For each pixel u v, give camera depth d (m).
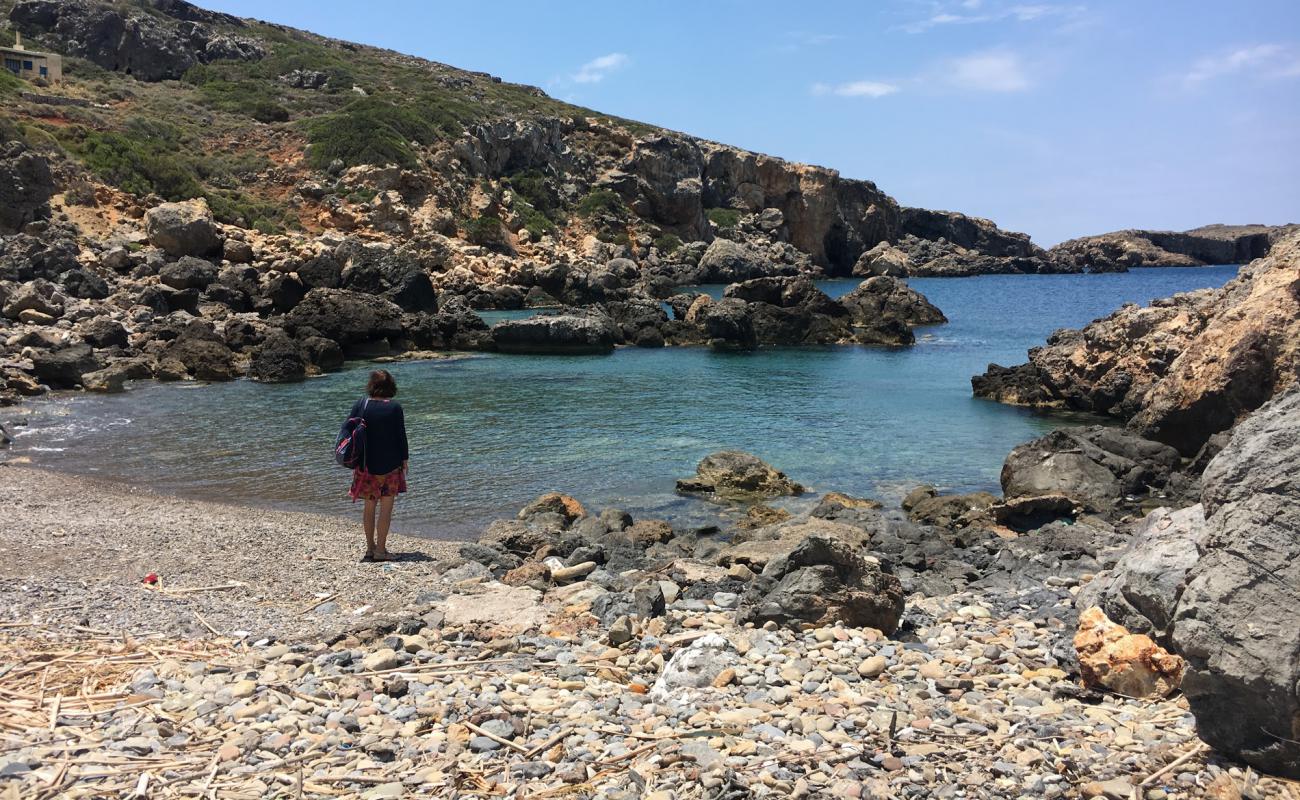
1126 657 6.59
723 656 7.16
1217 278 120.75
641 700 6.57
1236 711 5.17
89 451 18.86
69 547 10.78
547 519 14.04
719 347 41.91
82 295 37.06
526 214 80.38
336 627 8.28
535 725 6.03
